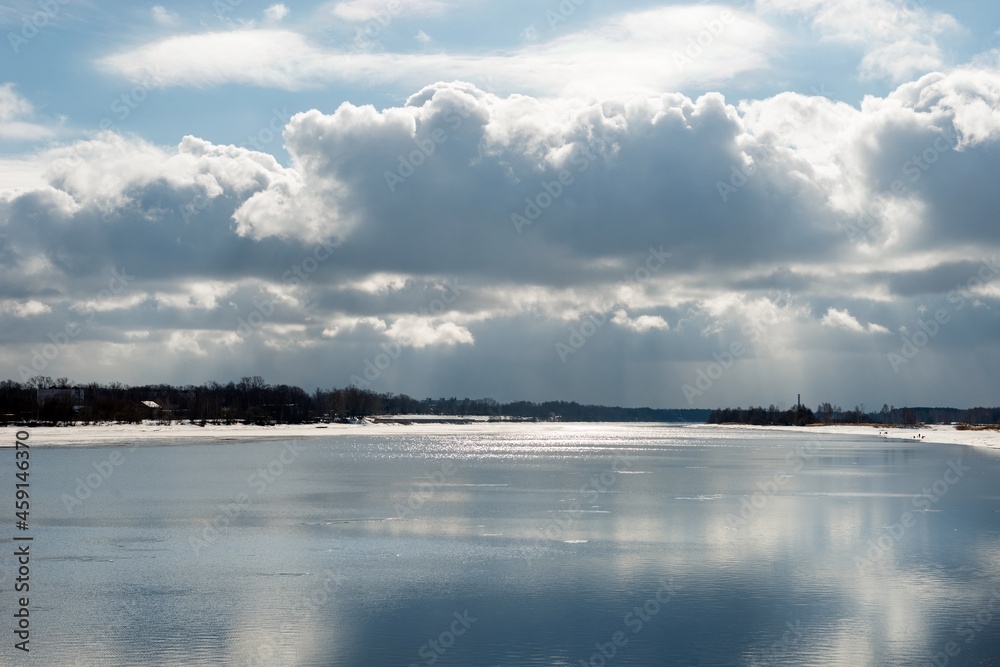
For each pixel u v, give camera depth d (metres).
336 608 31.39
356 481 85.44
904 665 24.89
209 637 27.80
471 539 46.53
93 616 30.22
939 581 35.41
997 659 25.39
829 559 40.19
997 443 181.62
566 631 28.39
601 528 50.53
